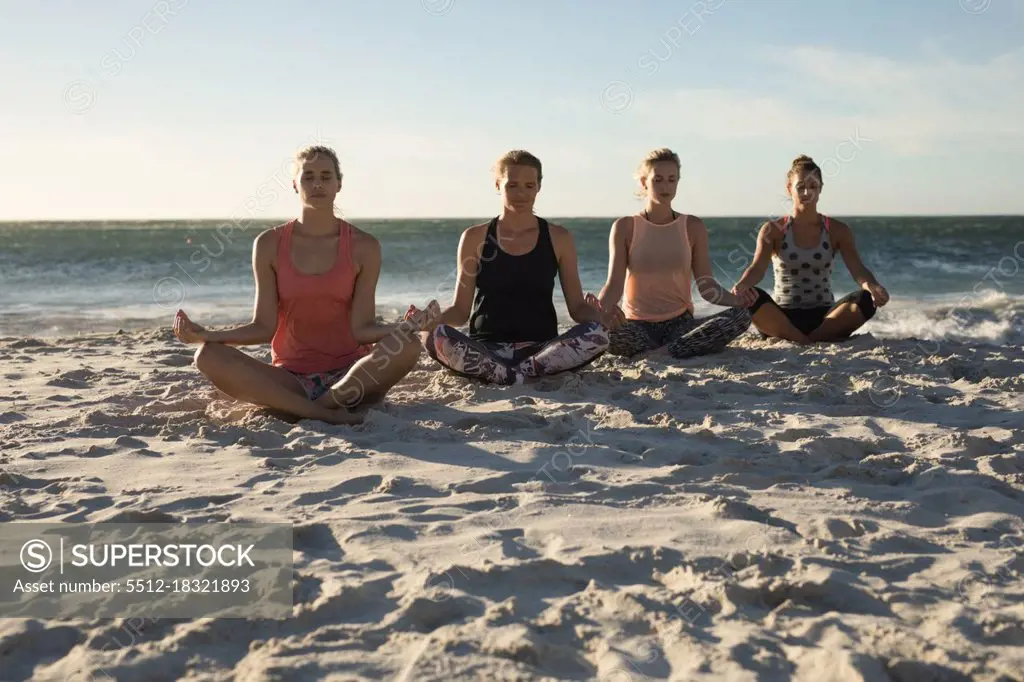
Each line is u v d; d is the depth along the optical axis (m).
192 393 5.02
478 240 5.46
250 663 1.97
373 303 4.68
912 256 25.55
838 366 5.82
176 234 47.12
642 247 6.35
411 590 2.33
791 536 2.73
